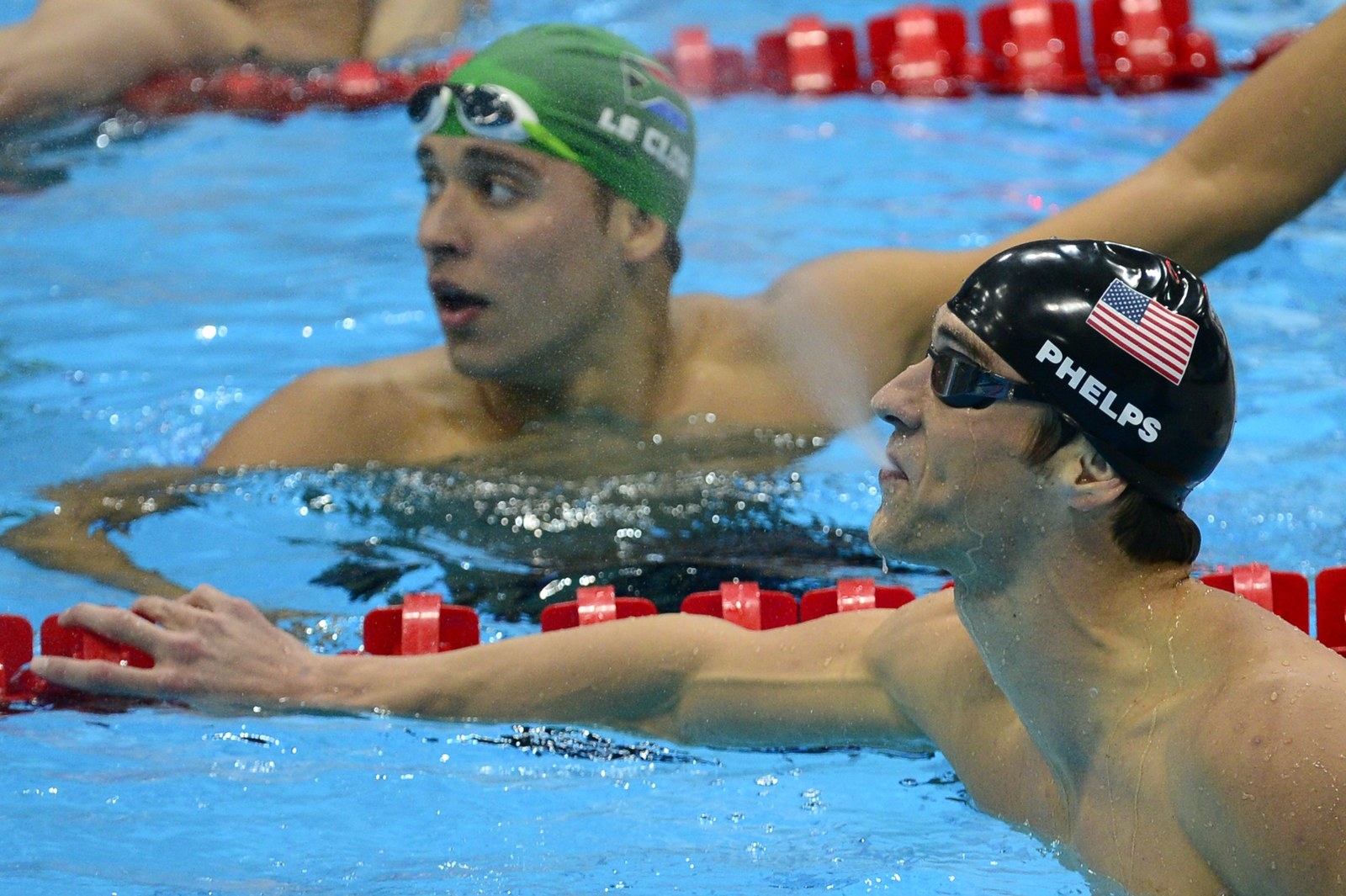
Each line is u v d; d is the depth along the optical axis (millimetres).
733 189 19312
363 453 12320
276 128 21875
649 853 7066
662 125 12211
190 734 8516
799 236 17578
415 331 15289
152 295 16188
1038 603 6168
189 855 7059
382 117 22266
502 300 11734
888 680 7820
